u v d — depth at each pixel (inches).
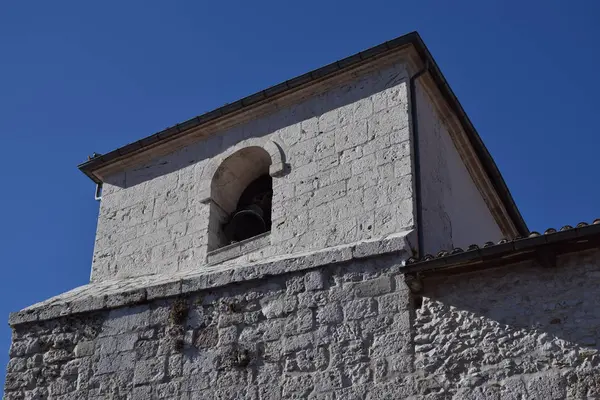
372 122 606.5
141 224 676.7
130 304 585.6
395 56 613.6
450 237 612.7
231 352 541.6
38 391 581.9
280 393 517.7
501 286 496.4
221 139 673.0
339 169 602.9
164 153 696.4
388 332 508.7
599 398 449.1
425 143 610.9
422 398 484.1
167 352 559.5
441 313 502.9
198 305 566.9
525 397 463.5
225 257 623.2
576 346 465.1
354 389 501.4
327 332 522.9
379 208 573.6
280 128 644.7
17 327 609.6
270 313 544.1
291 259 554.3
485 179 713.0
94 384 569.3
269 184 674.8
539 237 476.1
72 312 597.9
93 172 719.7
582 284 478.6
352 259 536.4
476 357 483.2
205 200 653.9
